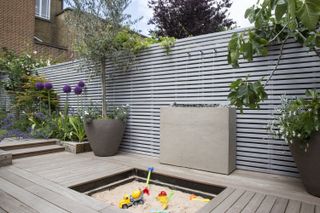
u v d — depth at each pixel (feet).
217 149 10.11
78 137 15.28
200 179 9.29
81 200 7.20
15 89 23.08
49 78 21.27
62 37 34.06
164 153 11.69
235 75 10.81
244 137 10.66
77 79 18.31
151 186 10.13
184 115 11.08
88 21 13.24
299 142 7.37
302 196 7.60
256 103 7.39
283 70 9.69
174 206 8.18
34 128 17.88
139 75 14.16
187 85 12.25
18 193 7.74
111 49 13.55
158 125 13.23
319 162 7.05
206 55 11.66
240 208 6.71
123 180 10.40
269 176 9.71
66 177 9.47
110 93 15.62
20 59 24.71
